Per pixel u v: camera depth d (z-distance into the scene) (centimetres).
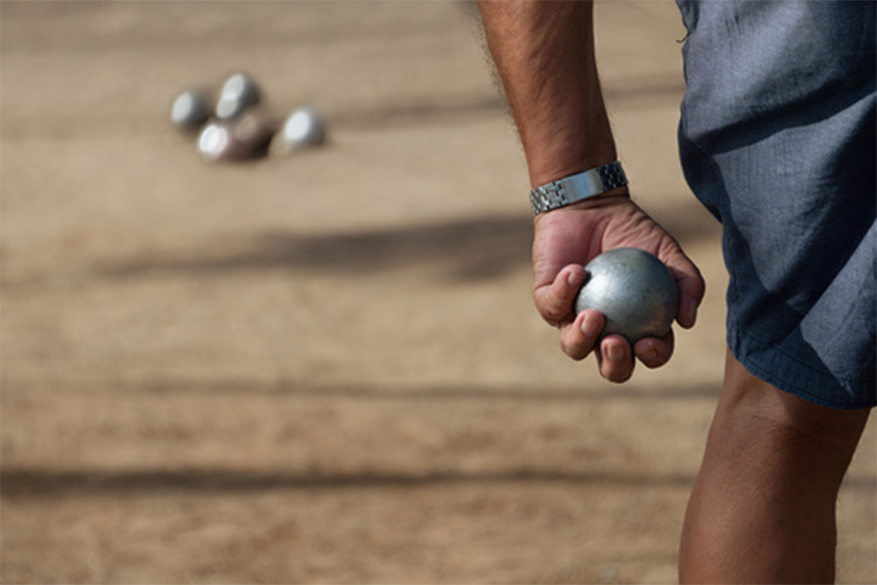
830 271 373
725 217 393
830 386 374
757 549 395
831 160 365
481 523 830
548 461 928
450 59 3080
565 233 411
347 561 781
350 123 2464
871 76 358
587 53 407
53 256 1590
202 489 899
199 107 2452
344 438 987
